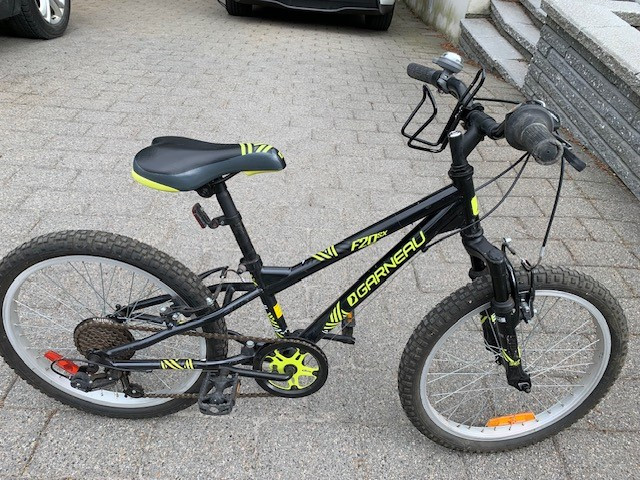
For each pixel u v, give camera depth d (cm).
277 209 336
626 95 387
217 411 184
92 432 199
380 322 258
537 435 200
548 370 221
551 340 251
